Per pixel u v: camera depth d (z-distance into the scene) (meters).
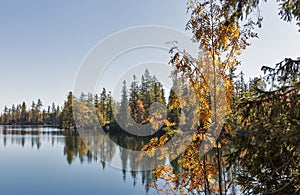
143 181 9.24
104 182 14.05
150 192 11.21
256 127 3.31
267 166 3.36
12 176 16.92
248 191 3.49
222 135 4.20
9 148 28.88
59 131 48.28
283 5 3.56
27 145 30.83
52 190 13.72
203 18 4.12
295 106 3.05
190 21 4.16
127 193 11.49
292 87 3.18
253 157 3.32
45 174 17.12
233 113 3.71
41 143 31.58
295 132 2.98
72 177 15.69
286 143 3.16
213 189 4.25
